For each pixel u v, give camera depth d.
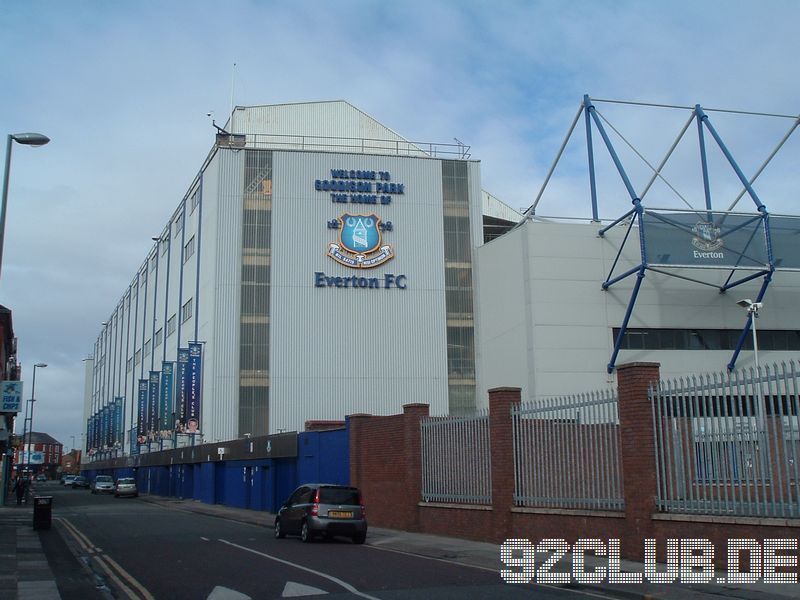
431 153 53.16
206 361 49.66
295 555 17.91
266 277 48.91
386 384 48.75
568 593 12.26
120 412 89.00
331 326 48.91
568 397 17.23
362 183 50.78
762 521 12.34
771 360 40.78
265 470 38.62
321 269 49.44
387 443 25.47
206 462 49.97
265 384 47.78
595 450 16.27
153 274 73.50
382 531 23.88
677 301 40.91
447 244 50.91
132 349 83.88
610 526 15.56
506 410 19.27
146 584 13.66
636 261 41.41
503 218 61.72
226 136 51.28
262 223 49.47
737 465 13.02
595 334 40.59
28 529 26.53
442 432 22.44
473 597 11.74
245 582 13.42
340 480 29.02
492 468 19.47
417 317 49.72
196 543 21.41
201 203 54.34
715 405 13.53
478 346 49.66
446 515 21.67
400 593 12.10
